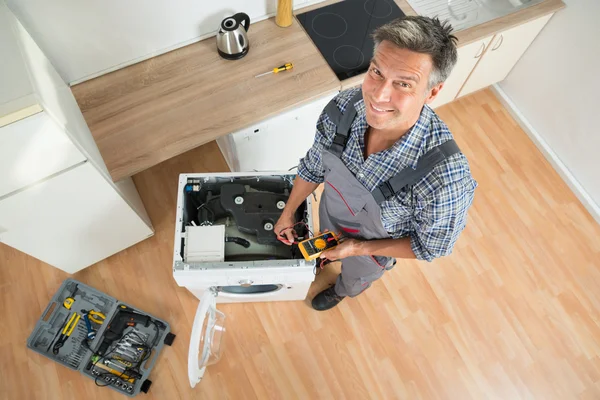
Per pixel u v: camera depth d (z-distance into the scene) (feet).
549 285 7.45
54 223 5.48
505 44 7.41
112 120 5.72
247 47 6.26
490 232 7.82
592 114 7.42
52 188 4.86
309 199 5.19
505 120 8.98
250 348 6.72
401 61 2.72
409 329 7.00
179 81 6.06
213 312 5.29
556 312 7.25
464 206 3.48
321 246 4.63
